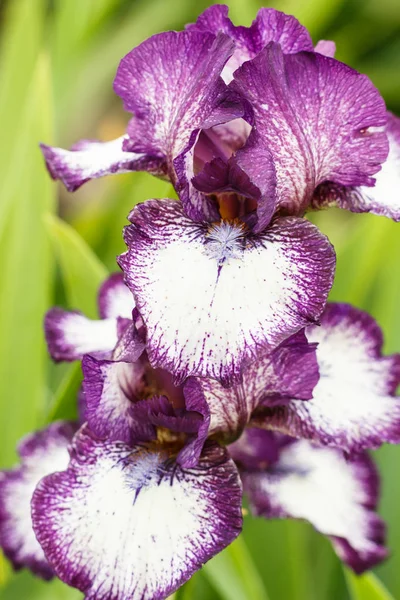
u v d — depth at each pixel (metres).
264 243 0.41
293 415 0.45
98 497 0.43
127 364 0.44
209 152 0.42
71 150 0.46
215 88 0.41
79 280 0.57
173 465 0.44
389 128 0.45
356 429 0.45
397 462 0.58
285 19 0.42
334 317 0.46
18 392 0.59
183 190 0.41
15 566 0.49
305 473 0.49
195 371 0.39
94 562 0.42
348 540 0.48
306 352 0.43
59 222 0.57
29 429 0.58
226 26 0.43
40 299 0.59
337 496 0.49
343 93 0.41
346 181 0.43
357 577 0.52
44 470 0.49
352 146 0.42
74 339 0.48
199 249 0.41
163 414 0.44
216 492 0.42
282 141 0.41
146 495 0.43
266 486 0.48
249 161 0.41
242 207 0.42
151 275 0.40
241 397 0.43
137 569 0.42
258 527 0.57
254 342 0.39
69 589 0.52
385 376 0.46
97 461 0.44
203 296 0.40
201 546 0.42
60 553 0.42
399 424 0.45
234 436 0.45
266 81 0.41
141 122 0.43
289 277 0.40
